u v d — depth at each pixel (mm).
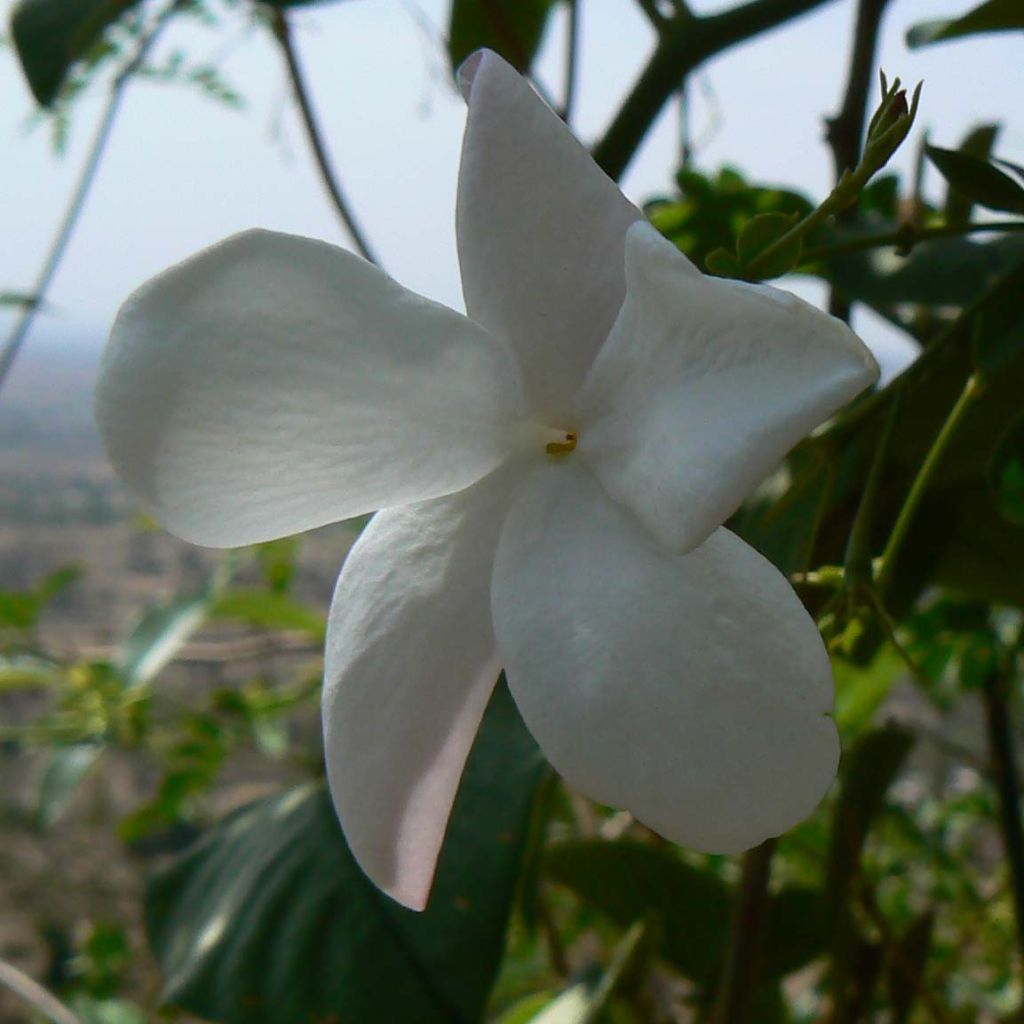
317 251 64
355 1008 102
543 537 67
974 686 156
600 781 63
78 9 131
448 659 70
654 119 133
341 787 70
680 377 62
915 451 119
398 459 68
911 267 128
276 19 167
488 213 69
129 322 63
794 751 62
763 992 146
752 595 63
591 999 122
